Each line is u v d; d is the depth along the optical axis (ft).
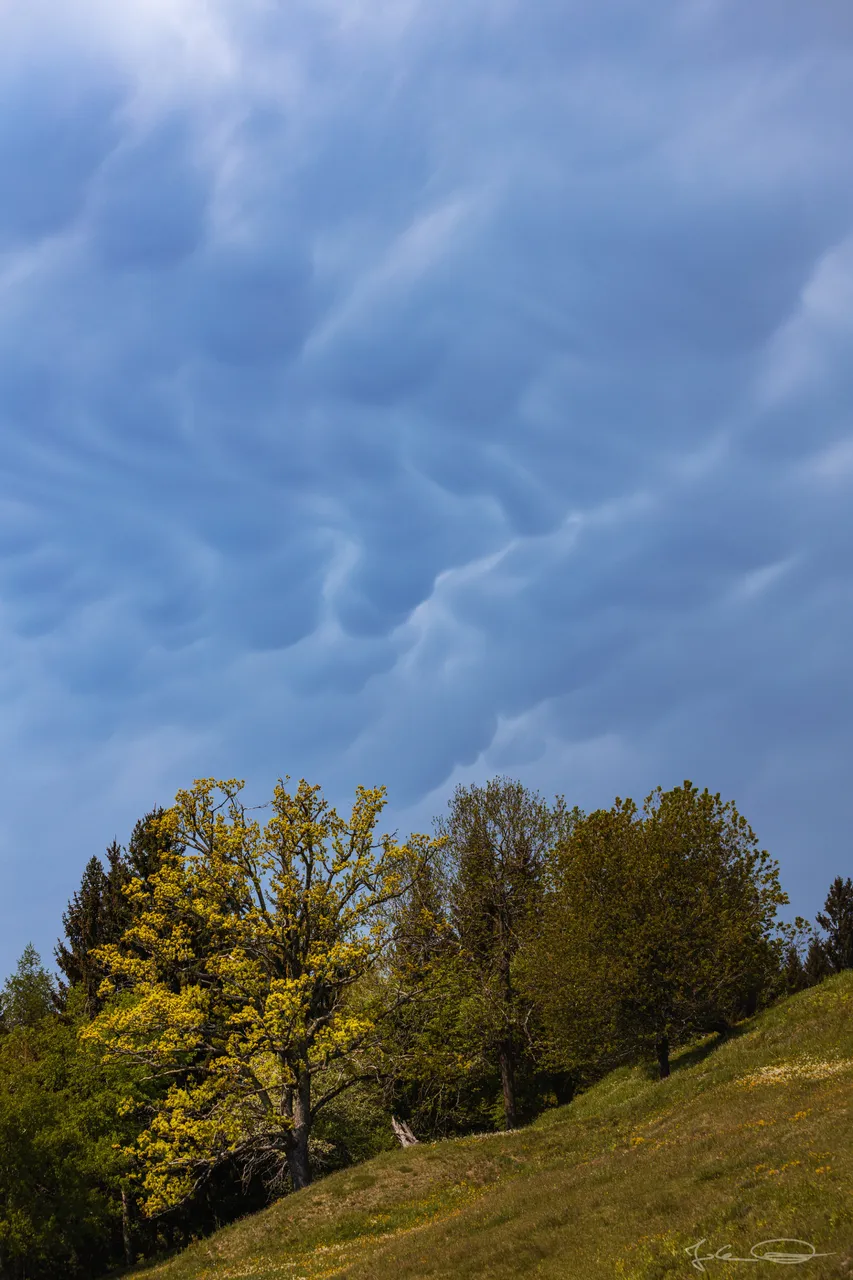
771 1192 55.42
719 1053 113.70
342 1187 109.40
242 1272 93.66
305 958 134.00
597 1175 81.05
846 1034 97.30
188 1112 128.36
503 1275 61.87
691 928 127.75
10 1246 120.57
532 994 153.58
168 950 135.23
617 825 137.80
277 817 139.95
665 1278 49.29
